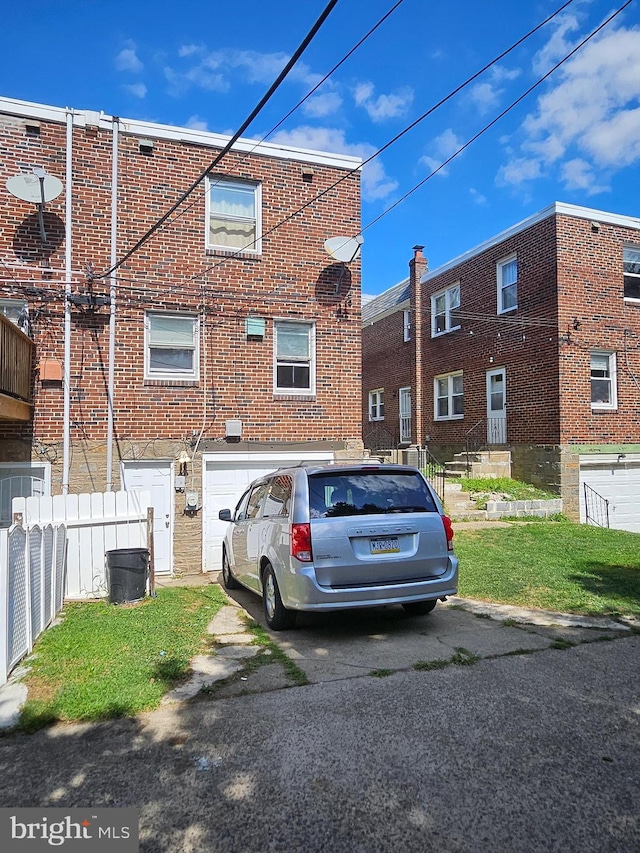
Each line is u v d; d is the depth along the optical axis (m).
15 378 9.00
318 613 6.67
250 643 5.55
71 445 10.27
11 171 10.08
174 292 10.98
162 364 10.99
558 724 3.68
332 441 11.95
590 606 6.57
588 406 15.00
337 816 2.76
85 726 3.79
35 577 5.70
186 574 10.86
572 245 15.02
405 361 22.36
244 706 4.05
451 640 5.50
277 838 2.62
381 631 5.89
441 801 2.87
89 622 6.31
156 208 10.95
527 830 2.64
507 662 4.83
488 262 17.59
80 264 10.39
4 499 9.92
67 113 10.39
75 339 10.36
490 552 10.15
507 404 16.62
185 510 10.92
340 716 3.85
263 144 11.66
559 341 14.77
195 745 3.49
